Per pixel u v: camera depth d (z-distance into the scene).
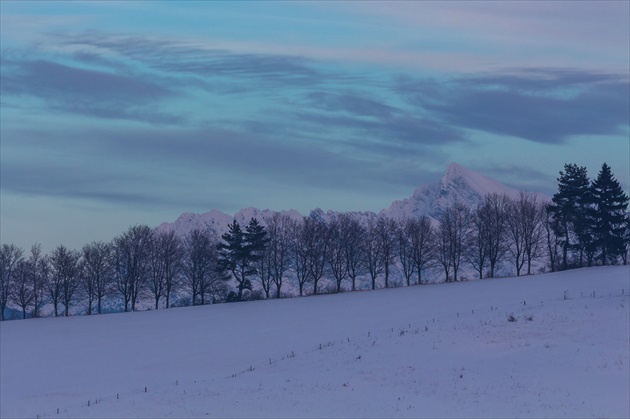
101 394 47.69
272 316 78.12
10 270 114.44
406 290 93.06
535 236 114.69
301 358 51.78
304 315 76.31
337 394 41.06
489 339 50.66
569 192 105.19
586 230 105.00
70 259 115.19
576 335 49.56
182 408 39.41
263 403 39.78
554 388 39.62
